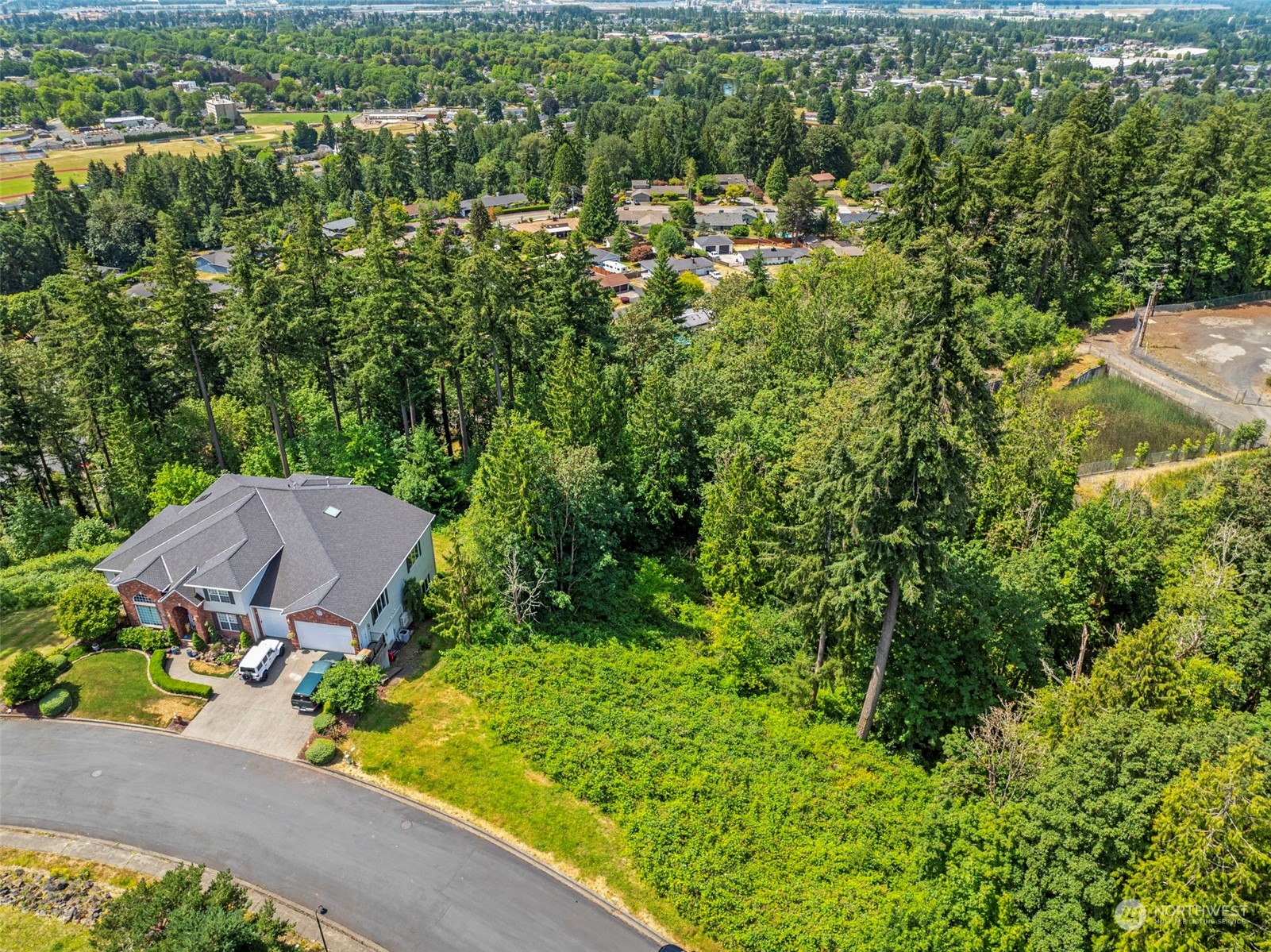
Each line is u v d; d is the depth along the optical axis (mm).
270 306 51156
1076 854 23016
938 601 32719
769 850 28047
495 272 55438
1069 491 43688
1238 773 20312
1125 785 22766
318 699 34562
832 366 56250
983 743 28828
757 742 33625
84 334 55344
